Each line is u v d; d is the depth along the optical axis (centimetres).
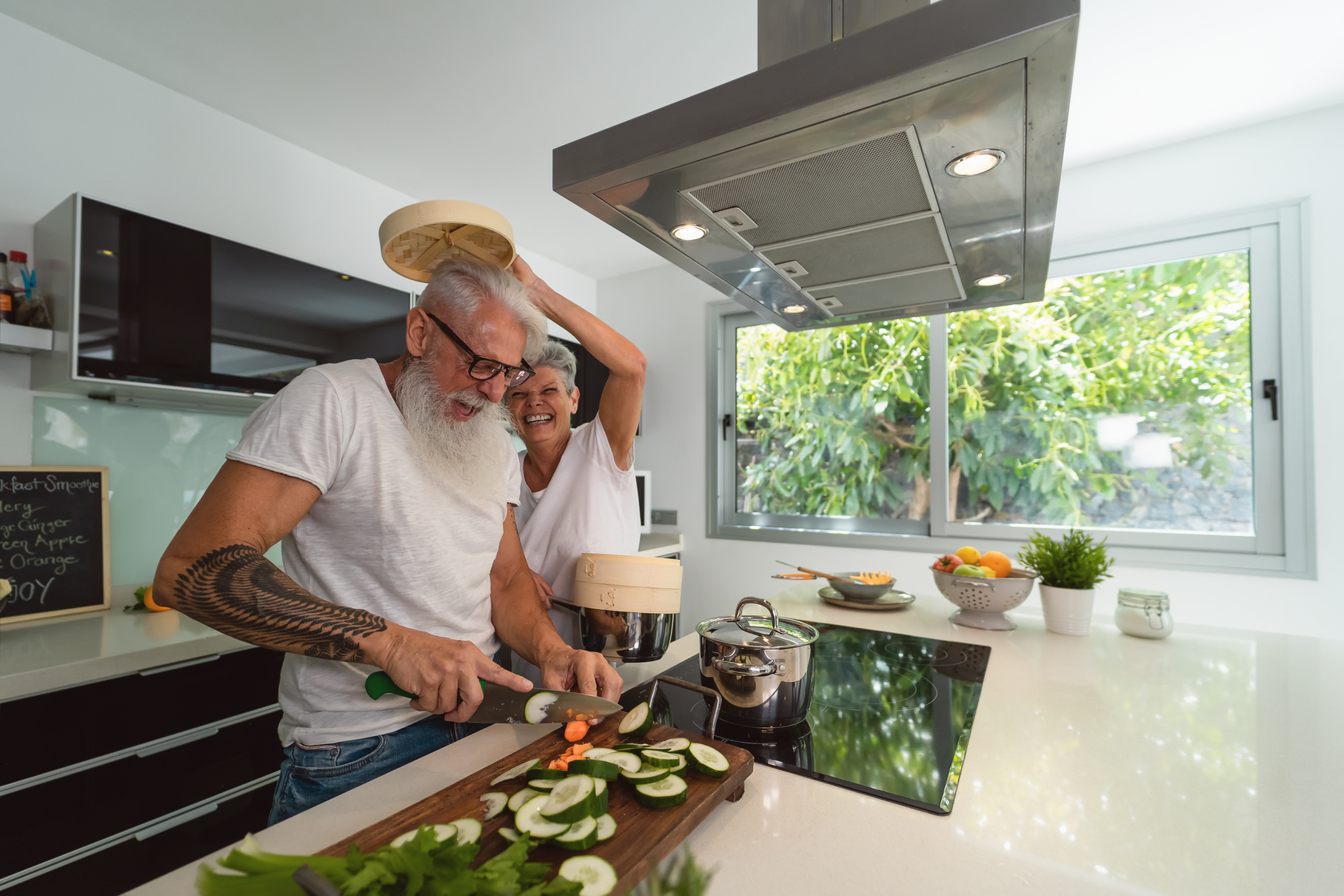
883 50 64
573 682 85
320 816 60
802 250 111
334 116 204
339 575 85
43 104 164
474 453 91
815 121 71
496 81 186
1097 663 115
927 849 56
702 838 58
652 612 95
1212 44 169
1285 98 193
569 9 158
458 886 41
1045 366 246
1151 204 224
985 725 86
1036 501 247
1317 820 60
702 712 92
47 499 157
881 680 107
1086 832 58
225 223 200
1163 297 226
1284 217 204
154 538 181
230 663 146
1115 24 162
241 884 39
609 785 63
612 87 189
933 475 263
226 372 166
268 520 75
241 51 172
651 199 92
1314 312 199
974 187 87
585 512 123
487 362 86
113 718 127
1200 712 90
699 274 125
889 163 80
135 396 169
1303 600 200
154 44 169
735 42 171
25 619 151
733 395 329
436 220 76
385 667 71
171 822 135
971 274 124
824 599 176
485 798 60
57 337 147
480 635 96
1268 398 206
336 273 194
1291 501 201
